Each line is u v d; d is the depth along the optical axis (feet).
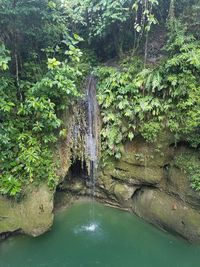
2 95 19.51
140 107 21.11
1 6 18.57
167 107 20.33
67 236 20.89
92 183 25.31
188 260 18.57
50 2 20.35
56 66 20.06
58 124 20.36
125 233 21.39
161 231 21.25
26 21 20.93
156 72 20.77
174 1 22.88
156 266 18.24
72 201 25.26
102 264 18.34
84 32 27.66
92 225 22.29
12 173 20.01
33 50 22.68
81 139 23.73
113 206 24.80
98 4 23.85
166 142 21.33
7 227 19.10
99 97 22.48
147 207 22.43
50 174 20.89
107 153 23.52
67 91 19.79
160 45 24.75
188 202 20.22
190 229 19.39
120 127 22.61
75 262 18.43
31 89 20.27
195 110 19.10
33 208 19.90
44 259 18.57
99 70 23.63
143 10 23.15
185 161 20.63
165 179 22.18
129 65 23.49
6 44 21.47
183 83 19.39
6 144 19.69
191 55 18.88
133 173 23.27
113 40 26.96
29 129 21.15
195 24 20.85
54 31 21.98
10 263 18.07
